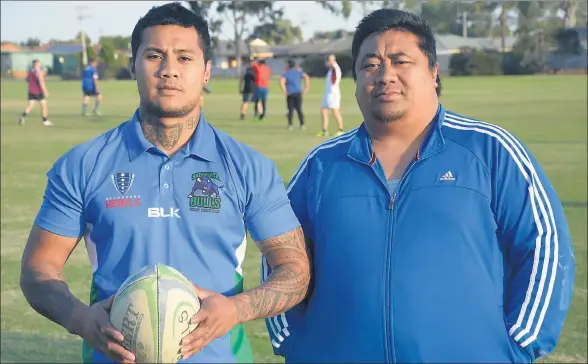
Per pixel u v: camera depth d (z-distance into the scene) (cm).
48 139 1867
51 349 529
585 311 582
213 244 275
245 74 2388
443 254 288
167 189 274
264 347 526
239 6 7812
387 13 306
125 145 280
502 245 297
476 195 292
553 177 1202
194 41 278
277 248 287
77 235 281
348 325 294
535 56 6138
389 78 298
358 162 307
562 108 2588
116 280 271
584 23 6312
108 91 4328
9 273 714
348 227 300
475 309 286
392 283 290
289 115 2058
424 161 298
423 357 284
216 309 255
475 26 7688
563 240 290
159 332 245
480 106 2717
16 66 9225
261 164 284
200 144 279
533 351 291
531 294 287
